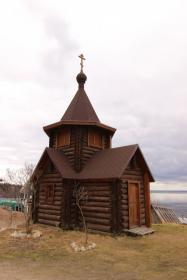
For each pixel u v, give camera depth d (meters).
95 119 18.39
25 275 7.50
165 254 9.98
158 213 21.48
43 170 17.33
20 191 15.87
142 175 16.30
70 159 16.89
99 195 14.54
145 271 7.99
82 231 14.43
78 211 15.28
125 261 9.02
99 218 14.22
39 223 16.72
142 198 15.81
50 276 7.45
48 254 9.76
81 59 20.42
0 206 26.83
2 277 7.29
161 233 14.34
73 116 17.91
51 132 18.83
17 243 11.35
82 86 19.72
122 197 14.11
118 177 13.23
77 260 9.05
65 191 15.12
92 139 17.53
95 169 15.27
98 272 7.85
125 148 15.55
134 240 12.41
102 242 11.70
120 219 13.53
